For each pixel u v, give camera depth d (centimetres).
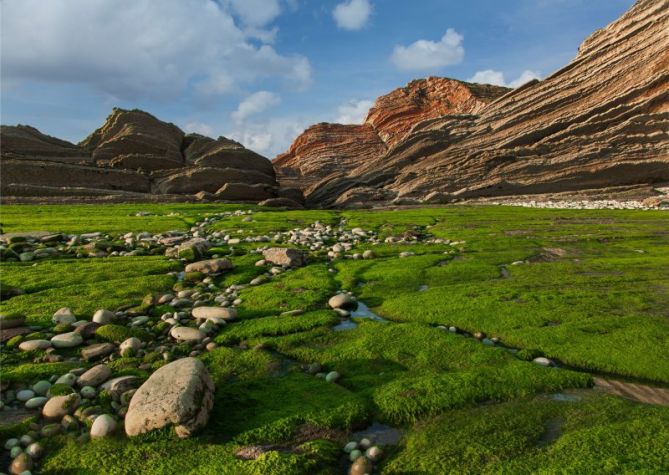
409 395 702
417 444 596
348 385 763
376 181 9362
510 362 824
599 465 525
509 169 7656
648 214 3725
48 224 2941
